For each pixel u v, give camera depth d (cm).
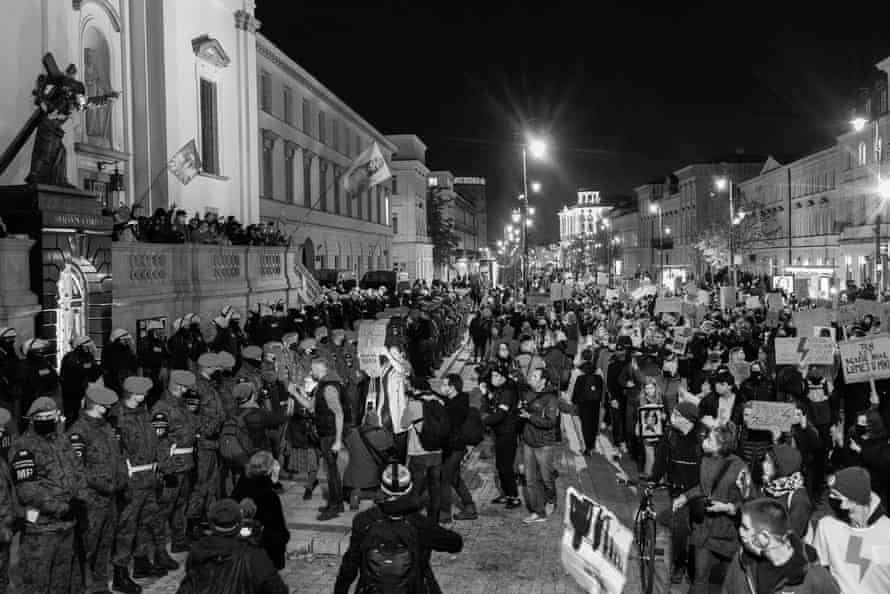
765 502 523
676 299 2764
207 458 1063
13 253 1536
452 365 2936
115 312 1908
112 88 2730
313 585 961
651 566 884
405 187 8238
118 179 2628
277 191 4362
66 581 800
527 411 1229
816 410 1297
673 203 9925
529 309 3167
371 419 1265
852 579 603
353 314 2720
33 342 1199
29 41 2120
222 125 3428
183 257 2286
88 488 841
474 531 1169
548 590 948
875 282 4781
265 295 2844
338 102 5550
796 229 6612
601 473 1505
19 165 2073
